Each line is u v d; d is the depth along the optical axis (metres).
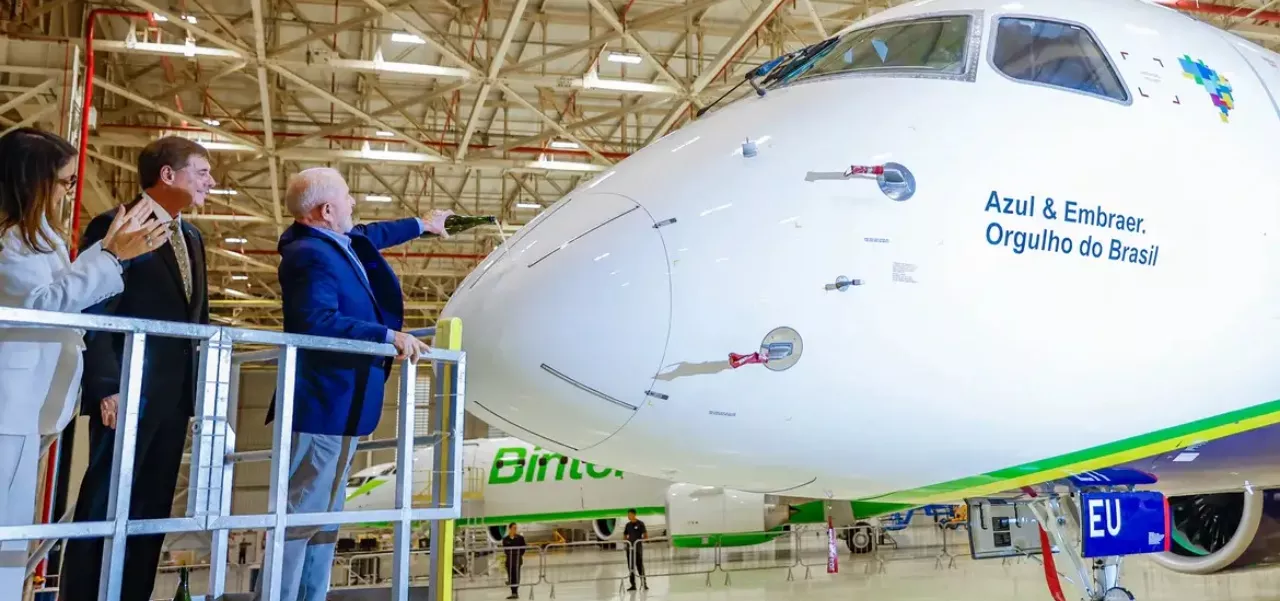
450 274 34.34
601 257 4.88
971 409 5.10
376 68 17.27
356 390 4.12
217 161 23.30
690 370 4.76
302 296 4.01
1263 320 5.61
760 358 4.76
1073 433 5.39
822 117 5.41
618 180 5.44
